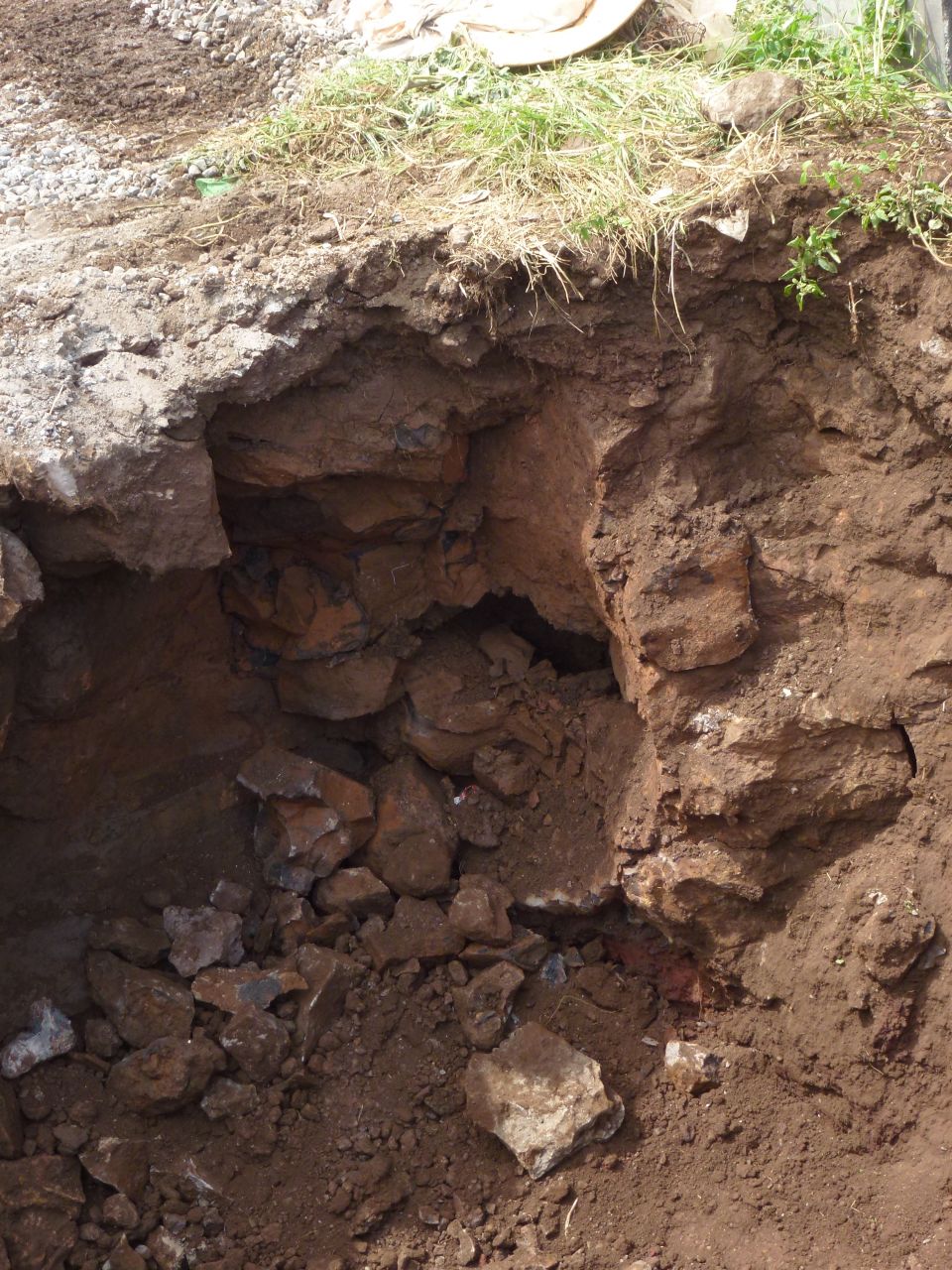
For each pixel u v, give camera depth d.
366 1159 3.45
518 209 3.34
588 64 3.77
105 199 3.71
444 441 3.46
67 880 3.56
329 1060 3.54
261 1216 3.36
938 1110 3.26
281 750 3.79
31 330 3.21
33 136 3.99
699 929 3.52
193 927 3.61
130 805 3.66
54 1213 3.23
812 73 3.50
